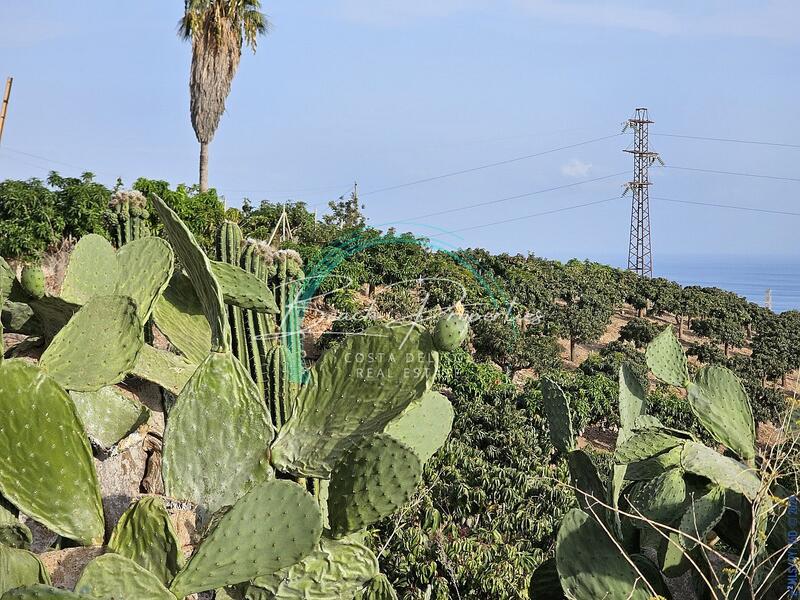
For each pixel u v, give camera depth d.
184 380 4.12
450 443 11.28
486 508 9.76
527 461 12.80
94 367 3.27
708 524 3.04
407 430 3.81
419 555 7.34
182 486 3.03
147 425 4.03
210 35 29.38
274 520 2.71
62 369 3.23
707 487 3.19
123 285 3.94
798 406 3.28
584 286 45.03
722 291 54.53
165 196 25.50
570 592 3.07
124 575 2.50
